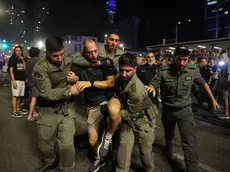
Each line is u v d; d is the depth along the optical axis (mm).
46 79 2699
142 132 2752
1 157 3668
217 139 4801
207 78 7859
